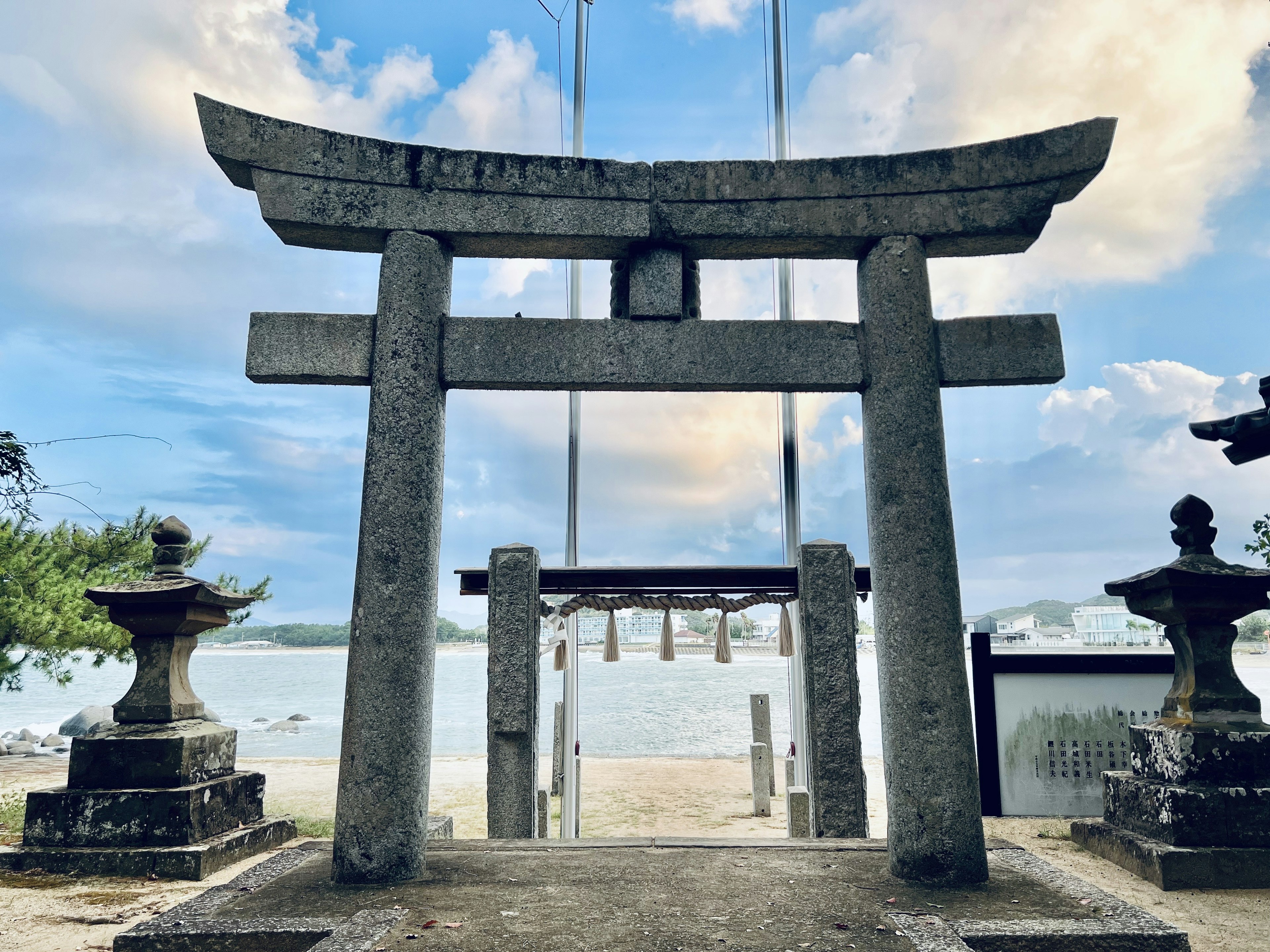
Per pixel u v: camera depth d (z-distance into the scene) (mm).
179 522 7664
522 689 7781
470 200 5035
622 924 3711
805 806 8016
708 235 5055
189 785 6730
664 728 27703
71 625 11617
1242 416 6270
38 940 4805
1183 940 3623
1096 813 8766
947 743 4500
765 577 8352
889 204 5086
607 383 4996
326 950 3383
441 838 7191
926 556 4668
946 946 3410
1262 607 6535
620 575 8414
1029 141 5070
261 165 4898
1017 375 4945
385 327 4863
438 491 4926
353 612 4652
